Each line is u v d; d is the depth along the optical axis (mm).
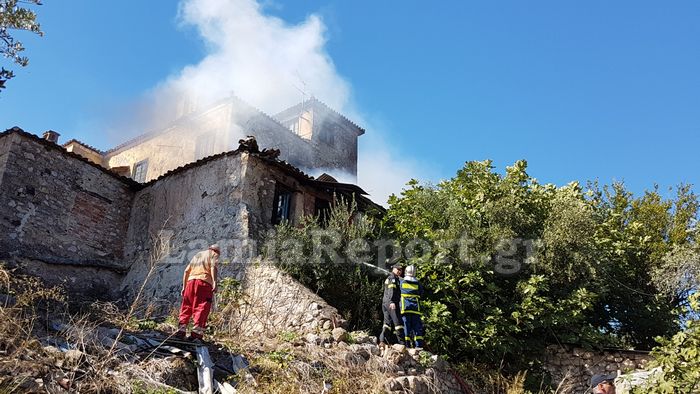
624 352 13648
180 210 15805
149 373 7867
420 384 10164
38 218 14625
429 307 13469
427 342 12961
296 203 16312
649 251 18344
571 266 14414
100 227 16062
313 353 9758
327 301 13398
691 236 19484
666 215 20250
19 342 7266
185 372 8367
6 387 6480
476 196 15609
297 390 8750
